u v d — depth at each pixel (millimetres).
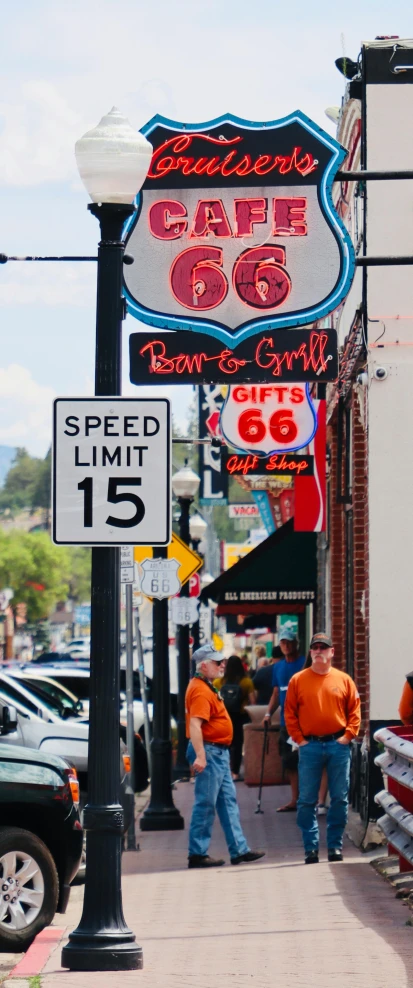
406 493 18484
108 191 10703
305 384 20422
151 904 14633
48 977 10320
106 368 10750
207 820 17703
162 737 23609
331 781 17062
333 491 25641
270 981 10188
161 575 23734
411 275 18500
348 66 19062
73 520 10523
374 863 16391
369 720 18391
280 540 29219
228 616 57906
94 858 10633
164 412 10609
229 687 31094
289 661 24062
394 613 18453
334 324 25719
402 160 18516
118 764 10633
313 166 15570
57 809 13133
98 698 10523
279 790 27828
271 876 16125
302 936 12031
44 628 157250
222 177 15625
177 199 15656
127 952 10586
